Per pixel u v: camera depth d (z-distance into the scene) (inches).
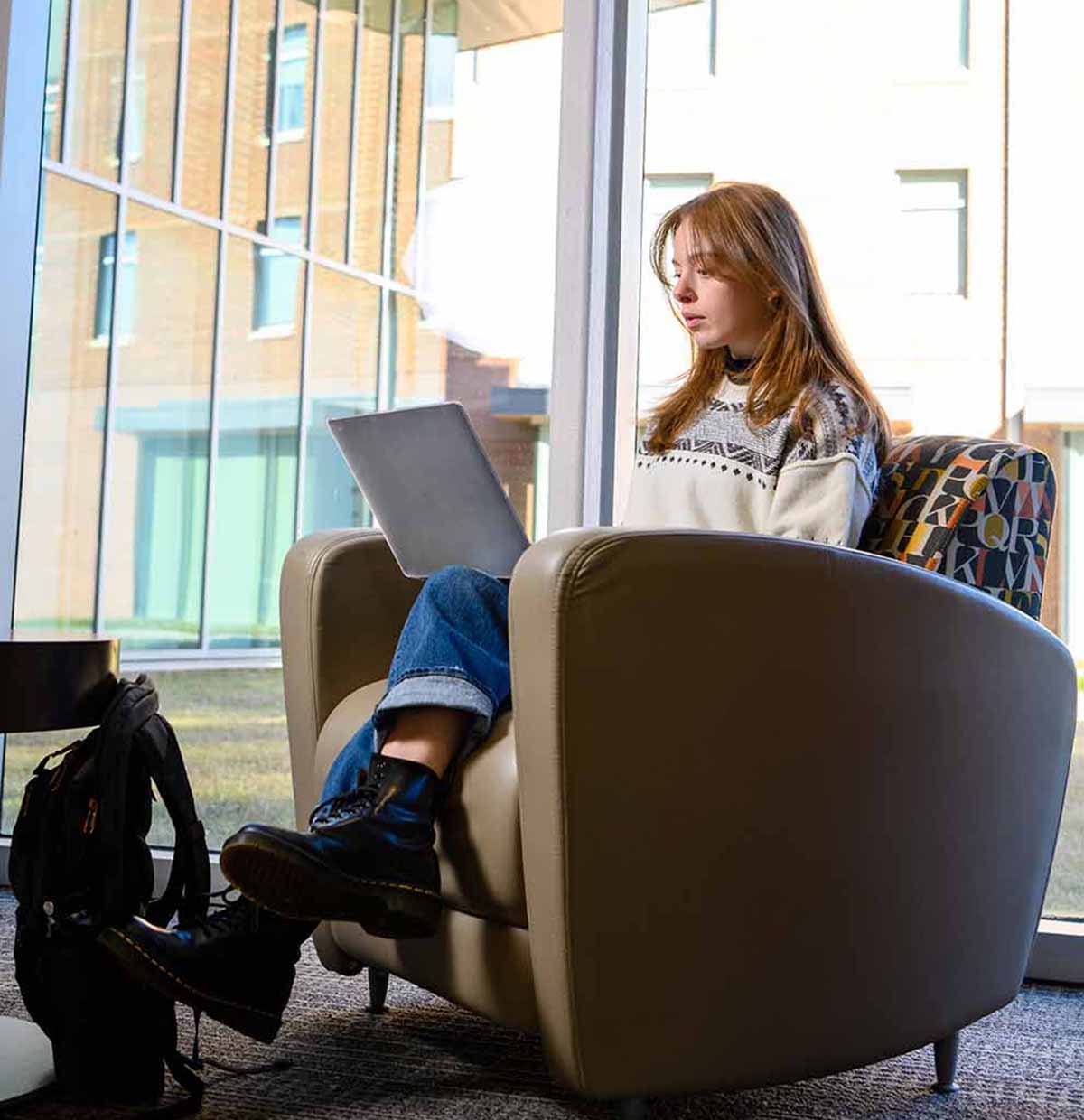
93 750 56.3
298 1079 59.6
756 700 50.2
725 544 49.9
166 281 112.6
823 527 61.3
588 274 93.7
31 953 56.3
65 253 110.6
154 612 111.2
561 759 47.8
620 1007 48.6
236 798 108.5
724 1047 50.2
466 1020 69.8
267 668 109.8
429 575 63.2
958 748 56.2
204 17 112.5
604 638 47.8
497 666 57.0
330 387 110.1
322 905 51.1
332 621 69.2
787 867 51.1
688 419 72.6
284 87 111.2
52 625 109.5
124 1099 55.6
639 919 48.7
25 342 106.2
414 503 61.2
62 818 55.7
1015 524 64.4
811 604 51.3
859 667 52.6
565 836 47.8
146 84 112.0
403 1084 59.2
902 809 54.2
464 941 55.6
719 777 49.7
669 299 73.6
